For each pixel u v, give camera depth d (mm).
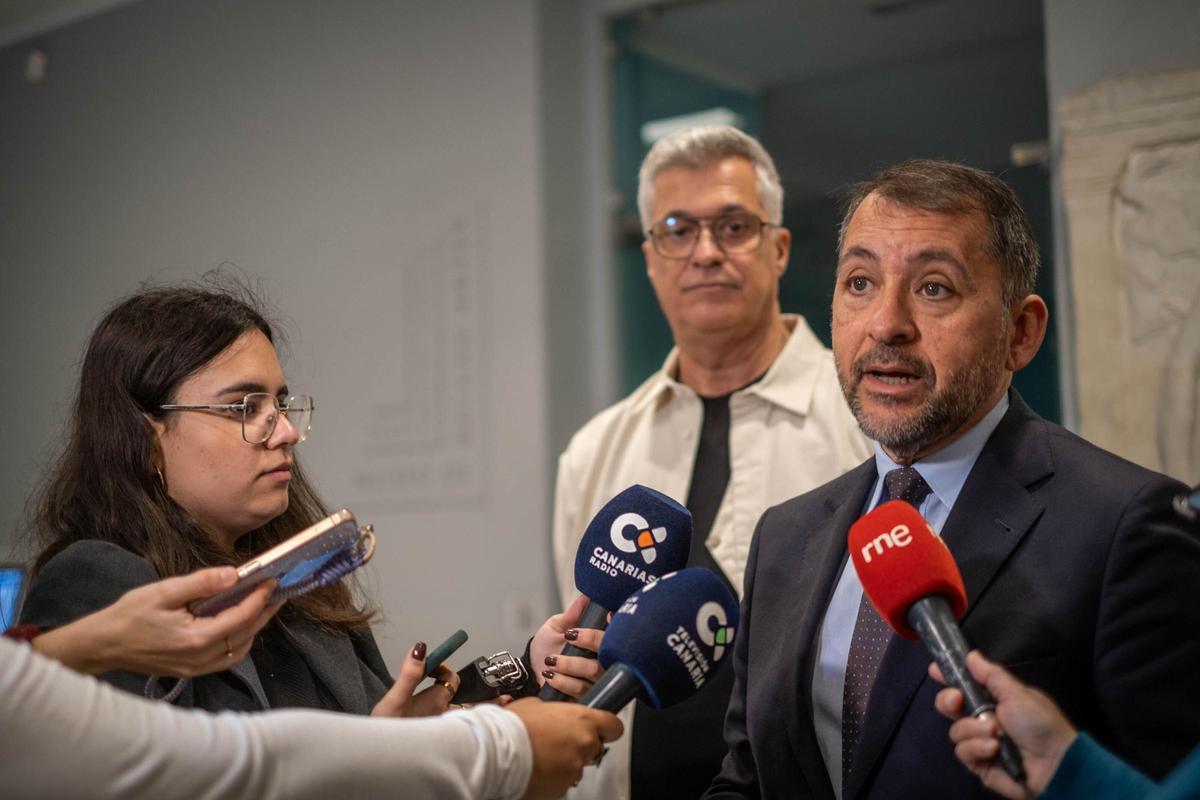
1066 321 3111
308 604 1680
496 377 4062
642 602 1330
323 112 4590
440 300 4219
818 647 1508
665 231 2467
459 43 4254
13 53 5586
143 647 1167
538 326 3986
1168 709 1211
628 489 1619
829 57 3799
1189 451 2832
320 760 1021
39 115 5465
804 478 2285
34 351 5359
